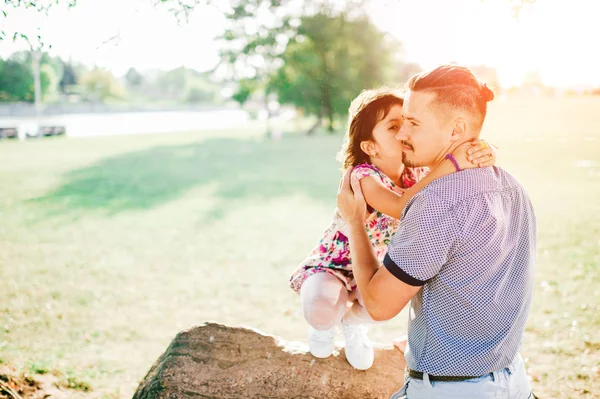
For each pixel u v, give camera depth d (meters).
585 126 14.46
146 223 10.61
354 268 1.85
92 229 10.14
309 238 9.43
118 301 6.48
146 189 14.52
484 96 1.67
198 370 2.57
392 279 1.64
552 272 6.99
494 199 1.64
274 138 31.27
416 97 1.67
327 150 24.16
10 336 5.30
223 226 10.32
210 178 16.36
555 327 5.30
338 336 5.34
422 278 1.61
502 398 1.68
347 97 31.44
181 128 41.00
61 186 14.94
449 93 1.62
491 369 1.66
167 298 6.60
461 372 1.65
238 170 18.02
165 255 8.46
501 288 1.66
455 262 1.62
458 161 1.68
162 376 2.55
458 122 1.65
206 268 7.81
